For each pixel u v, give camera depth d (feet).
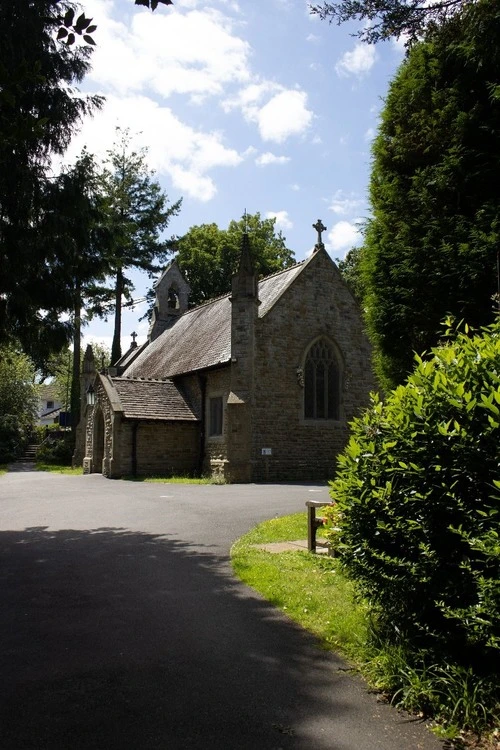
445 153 29.09
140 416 78.95
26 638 17.39
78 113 37.27
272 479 74.49
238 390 74.08
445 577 13.84
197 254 151.94
